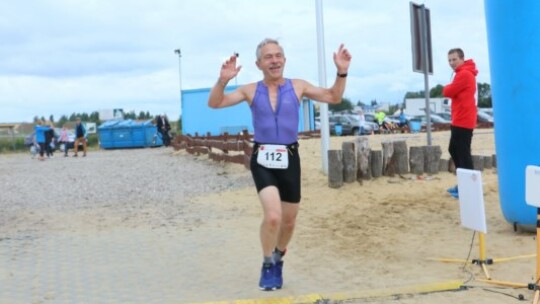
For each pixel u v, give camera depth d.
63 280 5.81
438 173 11.62
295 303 4.85
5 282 5.77
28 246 7.35
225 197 10.84
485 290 5.11
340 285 5.41
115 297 5.23
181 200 10.86
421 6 10.90
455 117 8.91
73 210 10.12
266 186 4.93
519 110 6.71
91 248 7.18
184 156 22.69
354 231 7.60
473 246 6.60
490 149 18.16
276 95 5.02
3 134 45.41
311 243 7.04
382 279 5.55
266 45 5.00
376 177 11.16
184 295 5.23
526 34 6.57
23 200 11.60
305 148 18.62
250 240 7.33
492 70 7.12
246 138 16.75
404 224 7.92
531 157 6.67
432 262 6.07
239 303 4.82
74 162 22.86
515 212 6.97
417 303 4.82
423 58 11.14
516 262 5.88
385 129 39.88
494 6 6.93
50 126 26.69
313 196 10.04
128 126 36.69
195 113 34.12
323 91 5.11
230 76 4.74
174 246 7.15
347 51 4.98
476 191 5.49
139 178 15.14
